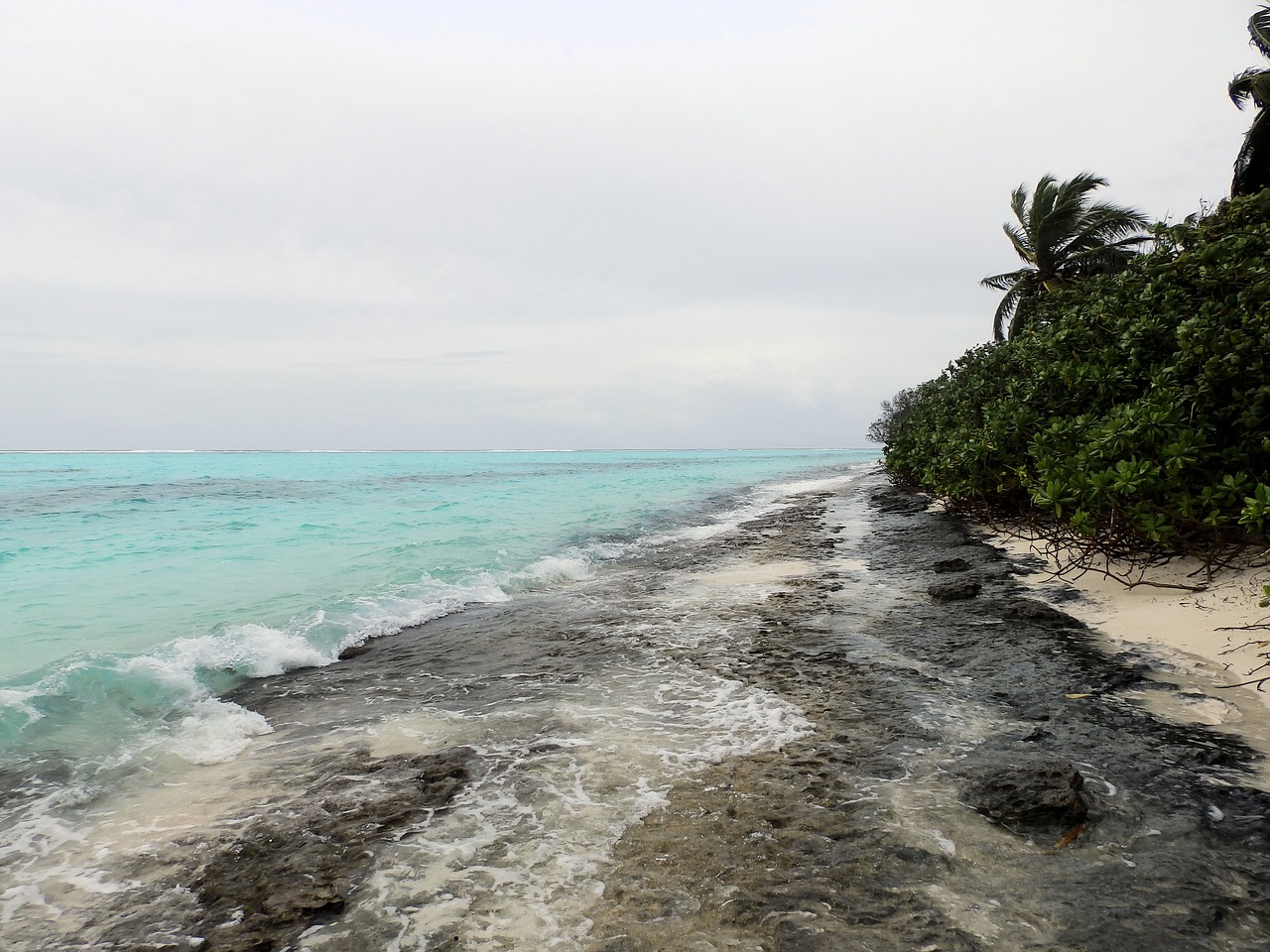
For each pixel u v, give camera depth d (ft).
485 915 8.92
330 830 11.16
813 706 15.79
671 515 66.80
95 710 16.81
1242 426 22.22
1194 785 11.19
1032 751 12.82
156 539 49.90
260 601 29.50
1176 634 18.56
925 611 23.90
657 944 8.22
